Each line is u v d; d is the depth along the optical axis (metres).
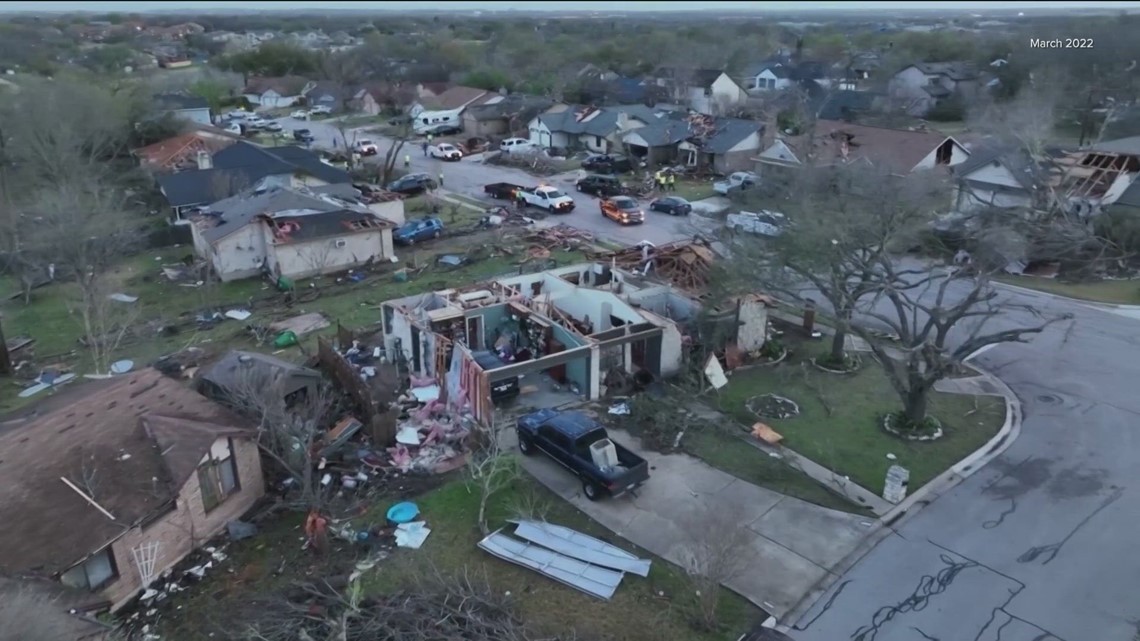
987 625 16.48
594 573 17.94
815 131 58.50
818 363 29.17
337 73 109.62
